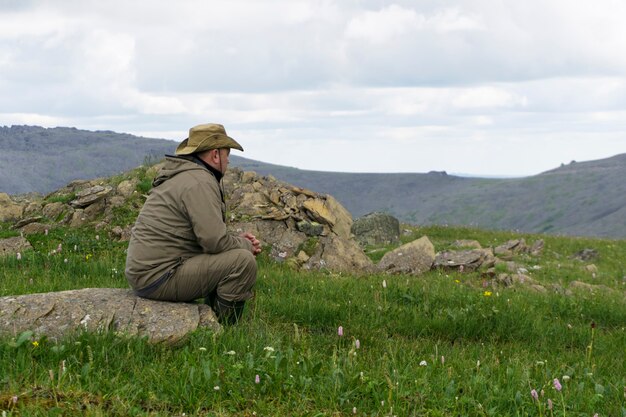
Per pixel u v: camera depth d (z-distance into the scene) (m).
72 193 17.00
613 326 10.94
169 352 5.89
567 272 19.47
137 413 4.55
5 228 15.28
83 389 4.84
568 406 5.36
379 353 7.01
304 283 11.30
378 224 23.20
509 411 5.23
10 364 5.12
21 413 4.31
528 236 27.52
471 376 5.88
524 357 7.33
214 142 6.91
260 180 19.36
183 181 6.72
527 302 11.84
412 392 5.34
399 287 11.40
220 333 6.37
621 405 5.59
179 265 6.80
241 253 6.92
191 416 4.67
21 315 6.18
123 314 6.43
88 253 14.16
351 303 9.51
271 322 8.29
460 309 9.44
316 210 17.56
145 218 6.79
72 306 6.41
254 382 5.25
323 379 5.41
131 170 18.86
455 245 23.48
